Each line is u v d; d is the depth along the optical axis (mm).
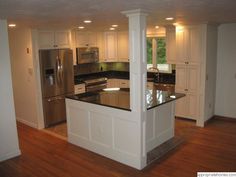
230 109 5930
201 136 4992
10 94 4078
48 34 5668
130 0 2475
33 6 2666
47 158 4180
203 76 5398
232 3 2734
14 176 3625
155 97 4523
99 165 3891
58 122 6059
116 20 4277
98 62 7496
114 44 7461
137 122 3590
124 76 7723
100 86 7191
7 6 2639
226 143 4633
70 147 4621
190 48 5551
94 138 4332
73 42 6527
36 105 5582
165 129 4645
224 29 5699
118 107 3789
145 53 3408
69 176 3588
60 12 3172
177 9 3137
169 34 5883
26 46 5488
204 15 3861
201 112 5520
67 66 6035
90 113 4293
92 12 3246
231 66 5754
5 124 4074
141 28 3279
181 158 4051
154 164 3867
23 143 4848
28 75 5621
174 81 6426
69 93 6176
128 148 3811
